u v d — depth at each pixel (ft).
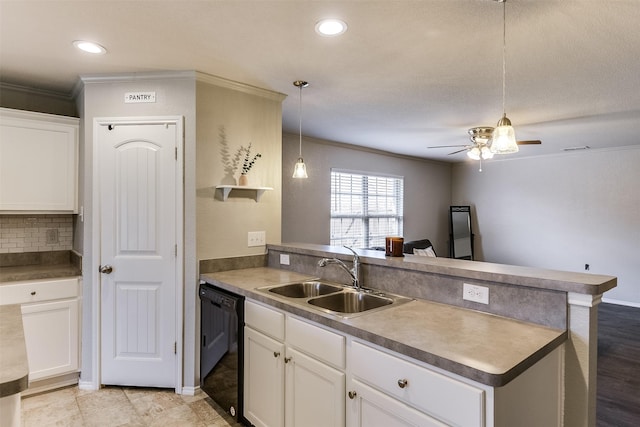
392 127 14.39
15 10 5.83
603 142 16.74
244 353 7.25
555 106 11.23
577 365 4.80
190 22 6.26
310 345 5.72
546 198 20.43
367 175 19.38
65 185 9.36
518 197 21.56
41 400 8.16
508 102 10.87
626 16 6.00
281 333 6.31
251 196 9.60
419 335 4.65
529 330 4.87
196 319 8.65
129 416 7.62
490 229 22.77
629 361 11.10
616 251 18.10
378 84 9.41
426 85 9.46
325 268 8.27
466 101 10.84
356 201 18.84
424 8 5.81
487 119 12.99
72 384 8.87
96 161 8.62
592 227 18.83
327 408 5.42
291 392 6.12
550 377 4.64
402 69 8.39
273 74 8.70
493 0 5.57
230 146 9.19
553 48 7.26
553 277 5.09
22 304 8.18
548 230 20.38
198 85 8.64
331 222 17.58
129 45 7.14
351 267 7.68
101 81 8.67
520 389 4.05
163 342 8.66
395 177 20.79
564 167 19.77
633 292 17.63
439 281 6.25
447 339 4.51
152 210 8.63
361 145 18.38
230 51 7.43
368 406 4.82
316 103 11.10
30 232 9.96
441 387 4.00
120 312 8.68
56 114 10.25
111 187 8.64
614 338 13.15
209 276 8.47
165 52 7.46
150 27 6.43
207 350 8.29
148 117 8.57
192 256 8.63
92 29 6.50
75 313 8.76
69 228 10.53
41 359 8.38
